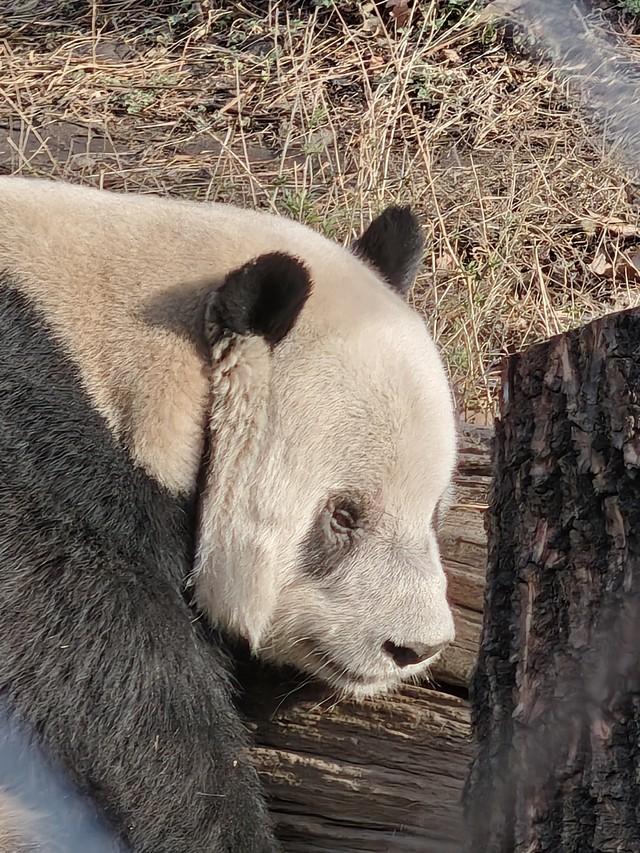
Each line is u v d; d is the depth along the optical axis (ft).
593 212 30.60
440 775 14.98
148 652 13.17
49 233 14.89
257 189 28.89
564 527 13.00
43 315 14.24
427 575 15.03
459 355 24.64
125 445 13.99
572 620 12.34
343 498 14.74
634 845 10.73
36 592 12.91
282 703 15.69
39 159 31.65
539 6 36.27
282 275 13.71
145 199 16.01
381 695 15.42
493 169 31.12
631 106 33.24
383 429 14.47
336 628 15.10
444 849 14.06
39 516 13.23
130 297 14.48
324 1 37.63
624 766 11.10
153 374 14.08
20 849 13.25
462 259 28.17
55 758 12.88
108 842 13.16
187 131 33.40
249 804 13.82
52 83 35.29
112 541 13.47
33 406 13.74
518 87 34.81
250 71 35.78
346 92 34.06
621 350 13.44
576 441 13.25
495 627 13.39
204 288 14.58
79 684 12.80
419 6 37.11
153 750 13.05
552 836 11.35
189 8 39.11
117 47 37.81
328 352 14.39
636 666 11.55
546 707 12.01
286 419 14.34
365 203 27.25
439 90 33.99
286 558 14.88
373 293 15.35
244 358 14.23
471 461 18.62
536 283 28.04
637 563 12.05
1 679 12.73
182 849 13.19
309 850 15.24
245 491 14.49
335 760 15.30
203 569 14.69
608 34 36.96
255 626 15.06
